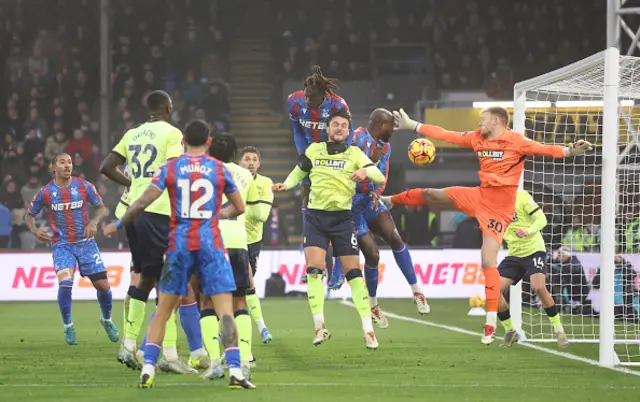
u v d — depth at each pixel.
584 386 25.27
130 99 94.25
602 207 30.89
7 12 98.56
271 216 78.81
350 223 32.28
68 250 37.72
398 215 79.31
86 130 89.44
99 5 99.19
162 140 27.95
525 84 38.47
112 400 22.02
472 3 101.75
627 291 48.25
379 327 41.62
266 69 104.62
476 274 69.75
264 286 69.19
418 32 100.81
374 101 95.00
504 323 35.75
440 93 95.19
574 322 49.50
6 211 73.69
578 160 69.38
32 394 23.16
